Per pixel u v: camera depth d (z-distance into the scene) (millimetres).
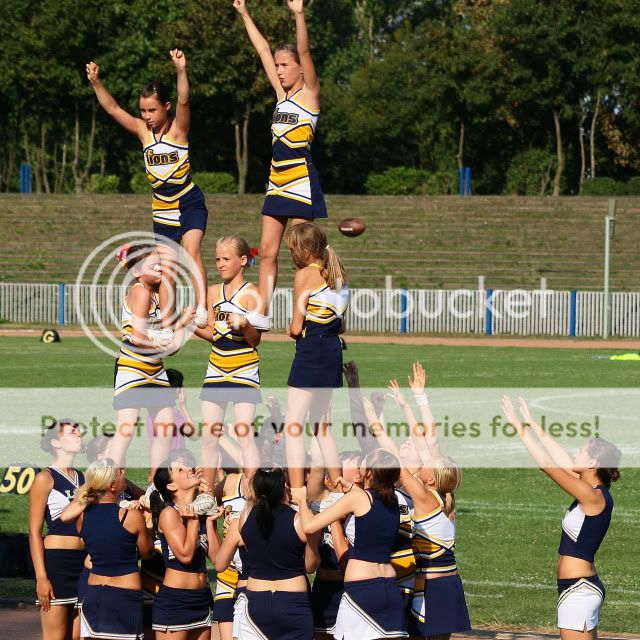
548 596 39500
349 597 27438
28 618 36188
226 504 30062
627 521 51438
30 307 157000
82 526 28969
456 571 29188
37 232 183625
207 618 29000
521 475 61656
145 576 30359
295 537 27141
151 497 28594
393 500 27656
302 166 30359
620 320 145875
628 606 38344
